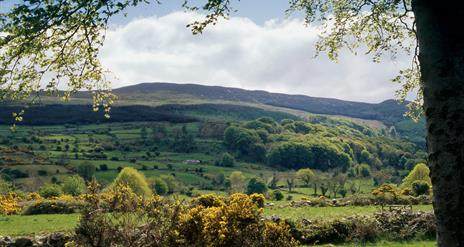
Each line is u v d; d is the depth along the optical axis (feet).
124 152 595.06
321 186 360.89
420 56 23.50
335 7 38.04
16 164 442.50
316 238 91.50
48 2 26.99
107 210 41.91
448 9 22.82
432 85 22.63
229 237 47.06
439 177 22.09
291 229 90.68
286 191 393.70
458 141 21.75
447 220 21.72
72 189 277.64
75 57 32.12
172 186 393.09
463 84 22.20
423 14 23.49
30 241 80.18
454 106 22.06
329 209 126.62
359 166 548.72
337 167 573.74
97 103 34.35
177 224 44.86
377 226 95.20
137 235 41.70
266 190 367.66
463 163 21.57
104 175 453.58
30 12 26.14
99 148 592.19
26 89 29.86
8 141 579.89
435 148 22.35
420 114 41.32
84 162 434.71
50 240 79.71
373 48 41.39
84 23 28.86
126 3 28.04
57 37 30.60
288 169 576.61
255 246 48.14
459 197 21.47
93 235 40.22
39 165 447.83
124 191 42.52
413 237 94.58
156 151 613.52
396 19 40.11
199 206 48.11
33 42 28.84
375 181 464.24
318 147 602.44
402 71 40.50
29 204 141.69
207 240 46.03
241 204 49.03
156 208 43.39
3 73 28.14
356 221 95.40
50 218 116.06
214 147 651.25
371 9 38.14
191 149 639.35
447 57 22.48
